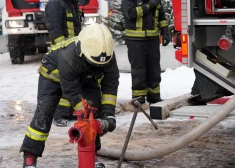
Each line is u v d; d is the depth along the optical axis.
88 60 4.52
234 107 4.77
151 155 5.37
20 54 14.23
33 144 5.18
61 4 7.33
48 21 7.32
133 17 8.07
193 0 5.49
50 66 5.12
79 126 4.38
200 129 4.87
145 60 8.32
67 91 4.74
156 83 8.48
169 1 12.55
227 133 6.88
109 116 4.87
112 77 4.93
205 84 5.60
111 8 12.77
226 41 5.33
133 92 8.41
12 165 5.74
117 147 6.30
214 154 5.96
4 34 14.40
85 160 4.45
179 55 5.64
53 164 5.73
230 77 5.55
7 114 8.38
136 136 6.85
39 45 13.88
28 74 12.39
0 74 12.62
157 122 7.58
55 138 6.85
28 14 13.53
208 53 5.64
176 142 5.06
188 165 5.58
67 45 4.86
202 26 5.61
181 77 10.74
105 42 4.49
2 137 7.03
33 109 8.74
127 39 8.27
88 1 12.65
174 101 5.59
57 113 7.51
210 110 5.27
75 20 7.50
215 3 5.52
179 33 5.75
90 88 5.17
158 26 8.66
